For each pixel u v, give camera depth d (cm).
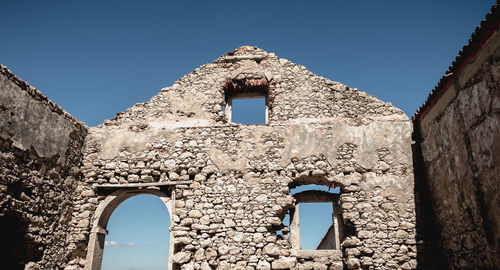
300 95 1021
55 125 865
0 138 696
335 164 920
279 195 893
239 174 923
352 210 877
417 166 905
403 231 850
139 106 1040
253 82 1057
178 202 902
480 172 612
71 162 927
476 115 620
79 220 912
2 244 770
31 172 779
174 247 860
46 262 812
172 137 980
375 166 912
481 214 614
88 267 877
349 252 840
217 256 853
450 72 704
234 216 882
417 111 898
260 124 980
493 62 564
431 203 842
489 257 592
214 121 1009
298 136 954
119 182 948
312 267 842
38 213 796
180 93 1051
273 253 841
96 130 1009
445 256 778
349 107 995
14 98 734
